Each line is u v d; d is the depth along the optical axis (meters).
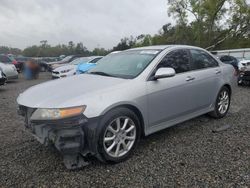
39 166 3.70
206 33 37.69
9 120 6.00
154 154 4.04
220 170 3.53
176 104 4.59
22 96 4.01
